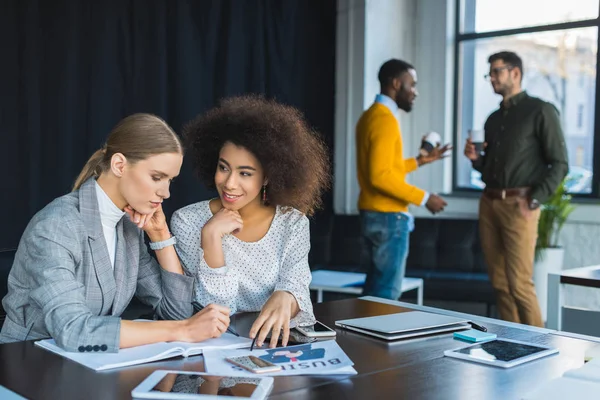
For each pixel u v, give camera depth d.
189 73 4.58
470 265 5.21
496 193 4.14
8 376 1.25
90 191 1.64
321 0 5.52
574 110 5.24
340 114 5.61
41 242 1.55
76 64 3.98
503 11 5.49
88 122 4.05
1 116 3.67
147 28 4.32
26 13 3.74
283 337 1.54
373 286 3.86
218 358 1.39
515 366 1.38
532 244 4.07
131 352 1.40
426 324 1.69
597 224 5.09
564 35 5.25
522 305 4.07
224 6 4.83
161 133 1.62
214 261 1.80
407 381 1.27
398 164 3.85
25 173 3.77
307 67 5.44
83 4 4.02
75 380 1.23
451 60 5.70
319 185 2.02
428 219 5.43
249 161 1.78
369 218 3.84
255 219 1.91
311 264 5.36
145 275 1.84
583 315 3.11
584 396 1.16
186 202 4.57
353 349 1.50
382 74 3.86
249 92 5.03
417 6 5.76
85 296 1.63
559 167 3.95
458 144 5.73
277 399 1.15
